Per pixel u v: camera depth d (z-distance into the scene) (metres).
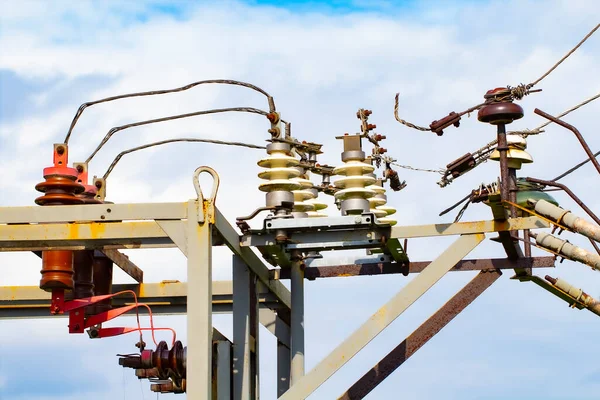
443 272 12.16
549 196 12.48
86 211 11.88
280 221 12.52
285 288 14.98
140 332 12.75
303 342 13.67
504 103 12.31
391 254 13.88
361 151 13.30
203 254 11.58
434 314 13.27
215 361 12.59
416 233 12.43
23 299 14.55
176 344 12.70
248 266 13.07
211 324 11.59
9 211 11.91
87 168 13.56
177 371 12.59
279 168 12.89
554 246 12.41
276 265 14.01
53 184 12.24
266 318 15.27
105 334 12.74
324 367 12.02
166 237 11.98
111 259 13.81
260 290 13.95
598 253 12.23
